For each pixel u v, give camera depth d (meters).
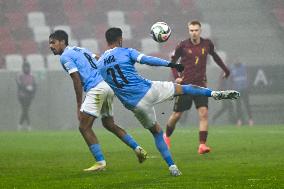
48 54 80.88
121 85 24.66
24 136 54.12
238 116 68.38
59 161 31.28
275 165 27.11
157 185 21.19
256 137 47.16
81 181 22.67
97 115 25.98
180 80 35.81
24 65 67.75
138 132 57.94
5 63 77.75
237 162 28.84
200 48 35.81
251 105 72.62
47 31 83.00
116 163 29.56
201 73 35.91
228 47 83.62
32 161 31.41
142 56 24.38
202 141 33.97
